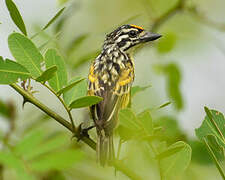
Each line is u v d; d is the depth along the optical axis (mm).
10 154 7605
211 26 15289
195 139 9227
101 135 8773
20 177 7219
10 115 9773
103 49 12125
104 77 10805
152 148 6684
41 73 7215
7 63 6820
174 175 6562
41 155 7898
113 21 16656
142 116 6734
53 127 11031
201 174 9062
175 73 11703
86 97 6867
